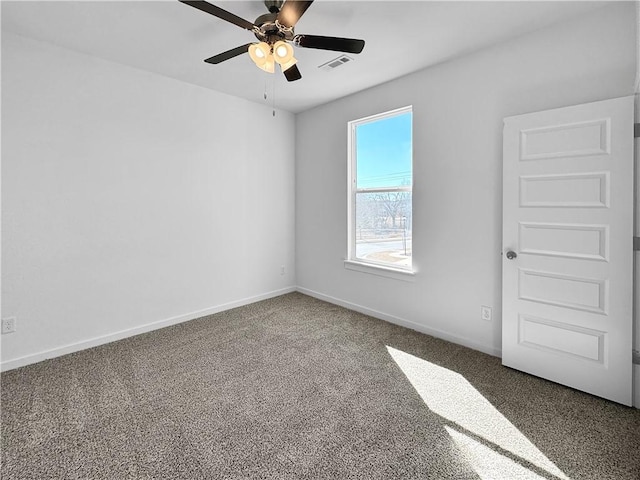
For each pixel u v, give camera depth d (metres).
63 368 2.43
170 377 2.31
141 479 1.45
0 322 2.37
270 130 4.11
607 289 1.99
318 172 4.11
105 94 2.78
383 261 3.53
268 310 3.77
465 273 2.78
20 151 2.40
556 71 2.21
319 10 2.06
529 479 1.44
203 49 2.60
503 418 1.86
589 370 2.07
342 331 3.16
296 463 1.54
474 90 2.62
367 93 3.45
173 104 3.21
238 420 1.85
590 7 2.02
